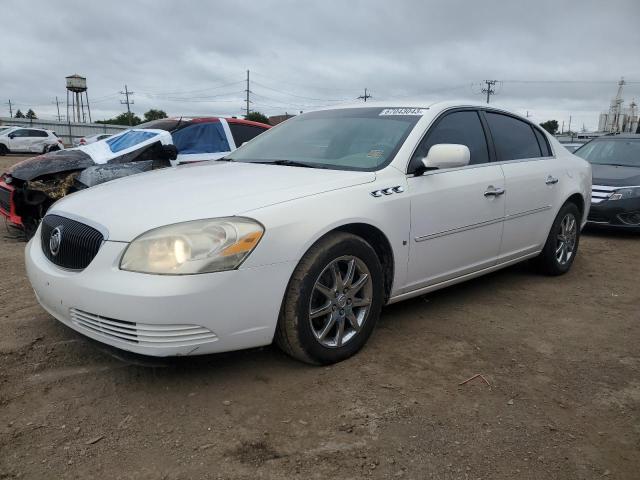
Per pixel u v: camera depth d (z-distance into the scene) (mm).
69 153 6883
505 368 3213
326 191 3084
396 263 3428
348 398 2809
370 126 3941
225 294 2613
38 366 3080
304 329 2926
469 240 3980
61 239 2938
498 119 4555
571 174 5148
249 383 2932
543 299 4527
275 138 4363
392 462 2318
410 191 3475
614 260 6141
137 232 2639
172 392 2830
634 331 3879
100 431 2488
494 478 2244
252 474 2229
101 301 2596
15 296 4270
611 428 2633
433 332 3717
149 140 7082
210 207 2762
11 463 2254
